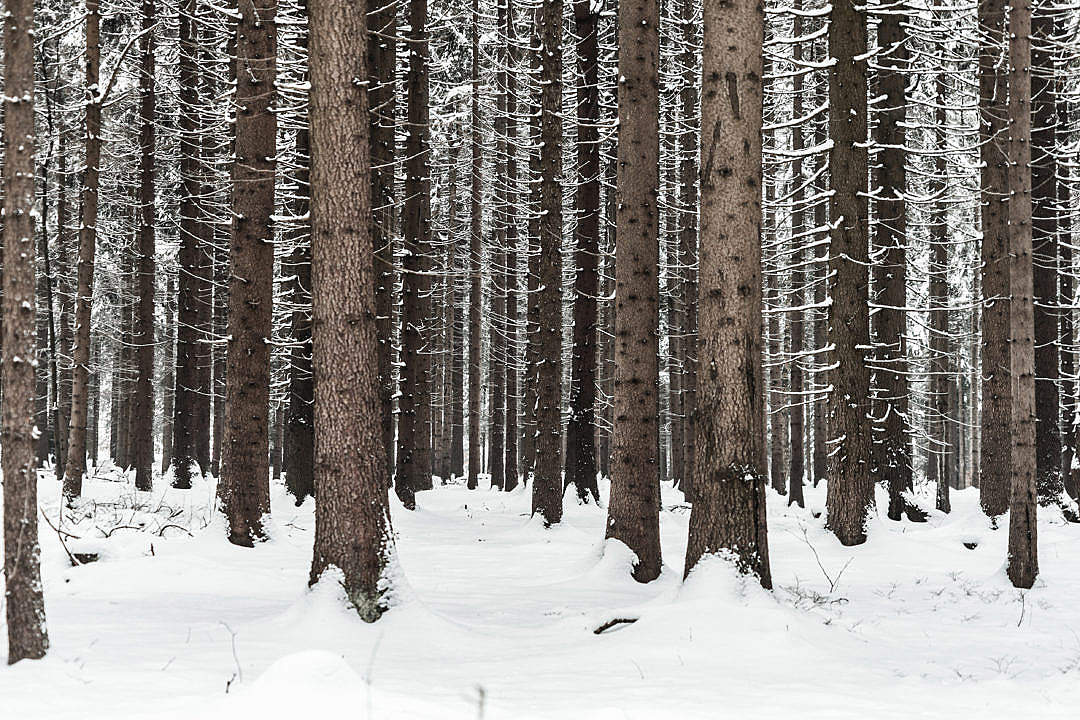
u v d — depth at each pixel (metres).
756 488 9.04
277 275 21.88
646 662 7.24
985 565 14.26
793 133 26.45
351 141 8.64
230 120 14.45
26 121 7.09
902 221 18.75
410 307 21.67
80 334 16.53
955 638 9.16
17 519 6.82
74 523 13.83
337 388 8.46
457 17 25.98
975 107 18.56
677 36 23.78
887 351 18.53
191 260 23.14
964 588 12.34
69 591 10.48
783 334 28.84
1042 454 18.98
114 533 13.12
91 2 16.25
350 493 8.38
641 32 12.83
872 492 16.03
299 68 17.69
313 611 8.05
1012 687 6.77
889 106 18.73
